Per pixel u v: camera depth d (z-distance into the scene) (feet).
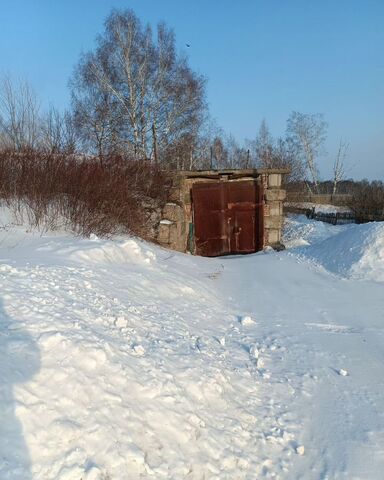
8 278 12.81
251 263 32.30
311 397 11.60
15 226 25.04
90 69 69.51
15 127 34.91
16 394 7.43
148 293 17.78
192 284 22.44
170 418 8.84
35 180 27.45
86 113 66.74
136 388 9.12
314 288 24.12
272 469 8.70
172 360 11.14
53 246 21.01
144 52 71.26
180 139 73.87
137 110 70.85
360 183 145.28
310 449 9.41
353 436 9.80
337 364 13.66
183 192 41.52
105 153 38.81
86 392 8.24
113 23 70.03
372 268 25.85
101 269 18.26
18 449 6.62
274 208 41.34
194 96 73.36
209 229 42.32
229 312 19.65
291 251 35.40
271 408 10.94
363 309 19.80
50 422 7.29
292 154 116.26
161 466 7.68
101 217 28.76
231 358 13.50
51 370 8.32
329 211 109.09
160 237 36.29
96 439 7.41
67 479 6.57
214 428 9.36
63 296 12.55
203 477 7.99
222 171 40.47
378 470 8.66
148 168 37.88
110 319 12.15
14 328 9.43
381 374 12.94
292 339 15.90
